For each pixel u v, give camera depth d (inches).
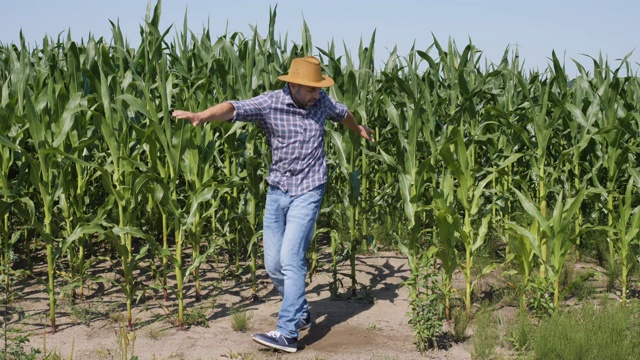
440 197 203.9
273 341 189.5
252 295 241.0
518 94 298.5
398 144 240.7
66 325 212.1
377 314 227.0
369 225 321.4
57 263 277.6
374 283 262.4
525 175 294.7
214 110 182.9
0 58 320.2
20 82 224.2
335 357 188.1
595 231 282.8
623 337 180.4
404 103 260.7
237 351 191.8
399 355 189.2
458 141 207.9
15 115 205.9
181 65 259.6
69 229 232.1
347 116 205.8
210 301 237.6
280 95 188.5
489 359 182.5
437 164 261.3
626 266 221.1
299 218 190.2
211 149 223.0
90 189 280.7
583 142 222.5
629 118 219.8
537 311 208.2
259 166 236.1
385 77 253.0
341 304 238.1
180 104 241.0
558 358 175.3
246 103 185.9
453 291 216.2
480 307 225.8
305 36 258.4
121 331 183.8
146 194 235.5
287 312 190.2
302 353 191.8
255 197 237.9
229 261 283.7
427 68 288.5
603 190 211.0
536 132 227.0
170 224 220.8
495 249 296.5
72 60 234.8
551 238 206.5
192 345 195.8
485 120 260.7
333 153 305.0
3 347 186.9
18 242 292.7
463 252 279.6
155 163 215.9
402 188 213.2
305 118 190.1
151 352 189.8
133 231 200.4
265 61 258.2
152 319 218.7
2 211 199.0
